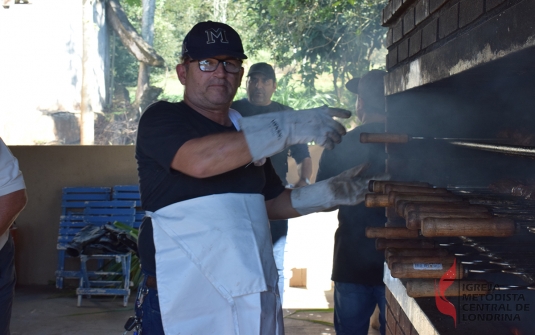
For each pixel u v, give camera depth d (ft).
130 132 44.78
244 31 39.78
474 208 5.53
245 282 6.70
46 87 44.86
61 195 20.26
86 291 18.30
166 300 6.78
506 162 8.28
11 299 9.28
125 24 47.09
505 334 5.83
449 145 8.65
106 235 18.67
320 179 11.82
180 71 7.80
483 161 8.59
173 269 6.81
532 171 7.80
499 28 4.96
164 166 6.56
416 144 8.70
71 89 46.03
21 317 16.99
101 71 49.34
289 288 20.13
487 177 8.56
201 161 6.13
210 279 6.72
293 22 29.86
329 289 19.84
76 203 19.92
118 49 58.03
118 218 19.74
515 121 8.15
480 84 7.58
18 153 20.25
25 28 44.39
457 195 6.40
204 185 6.93
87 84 39.52
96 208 19.84
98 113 46.39
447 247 7.12
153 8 47.11
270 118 6.06
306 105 30.25
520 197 6.64
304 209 8.11
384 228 7.45
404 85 8.23
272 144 6.00
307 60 29.78
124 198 19.86
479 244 6.41
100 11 47.52
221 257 6.73
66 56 45.60
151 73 57.31
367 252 11.14
